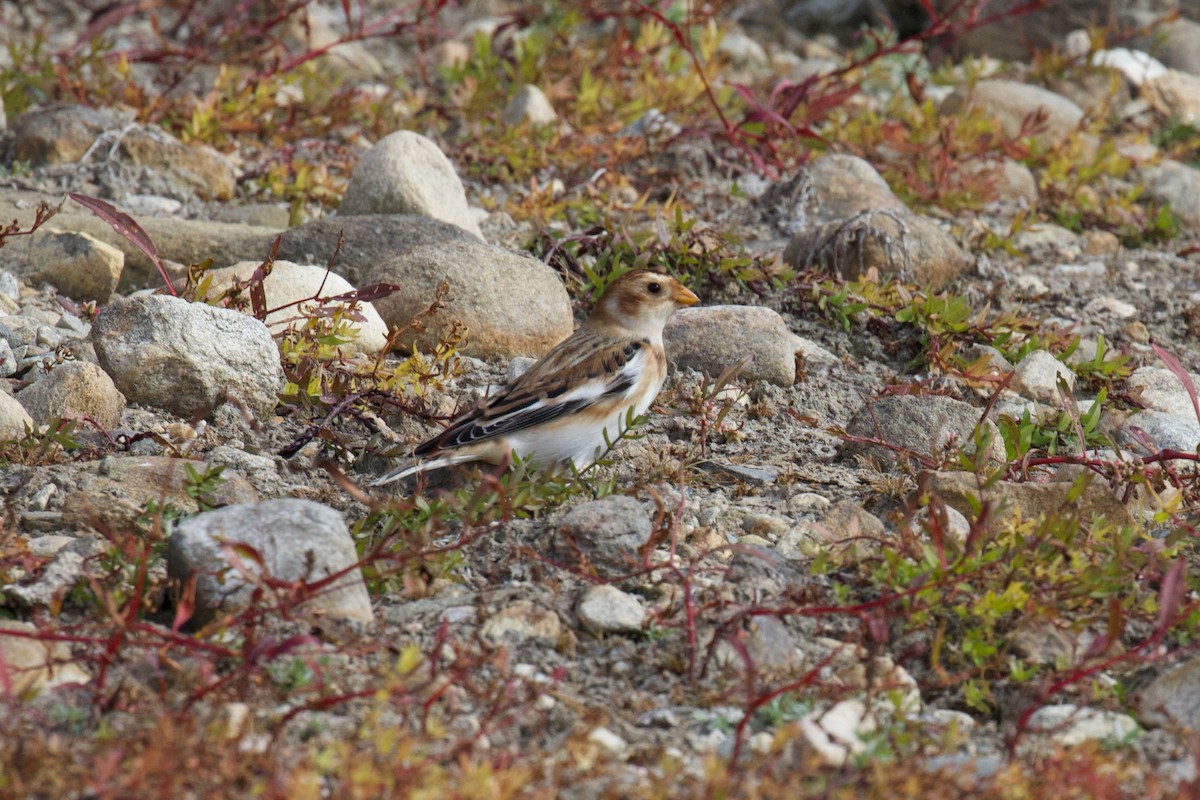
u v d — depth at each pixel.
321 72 19.92
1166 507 9.09
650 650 7.68
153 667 6.75
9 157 15.62
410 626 7.74
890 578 7.99
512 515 8.90
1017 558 7.93
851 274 14.03
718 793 6.00
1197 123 20.73
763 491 9.91
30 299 12.39
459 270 12.15
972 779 6.45
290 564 7.64
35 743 6.10
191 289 11.27
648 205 15.88
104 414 10.11
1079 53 21.47
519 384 9.77
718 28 22.42
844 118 19.00
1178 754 6.88
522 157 16.61
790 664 7.49
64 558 7.89
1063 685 7.14
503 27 19.59
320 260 13.02
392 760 6.29
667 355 12.06
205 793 6.00
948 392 11.99
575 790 6.39
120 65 16.77
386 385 10.83
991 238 15.69
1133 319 14.39
